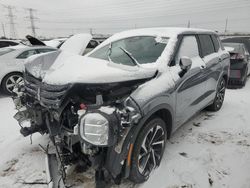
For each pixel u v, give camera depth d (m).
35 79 2.41
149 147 2.41
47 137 3.41
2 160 2.86
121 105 2.01
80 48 3.29
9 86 6.01
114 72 2.08
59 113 2.07
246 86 7.12
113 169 2.02
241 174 2.59
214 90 4.20
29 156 2.93
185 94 2.98
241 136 3.51
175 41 3.02
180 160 2.84
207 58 3.76
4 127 3.85
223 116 4.35
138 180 2.35
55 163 2.32
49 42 9.40
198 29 3.89
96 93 2.07
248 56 7.23
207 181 2.47
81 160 2.22
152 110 2.25
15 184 2.44
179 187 2.38
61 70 2.22
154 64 2.67
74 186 2.36
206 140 3.37
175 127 2.94
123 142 1.99
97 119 1.76
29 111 2.71
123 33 3.70
